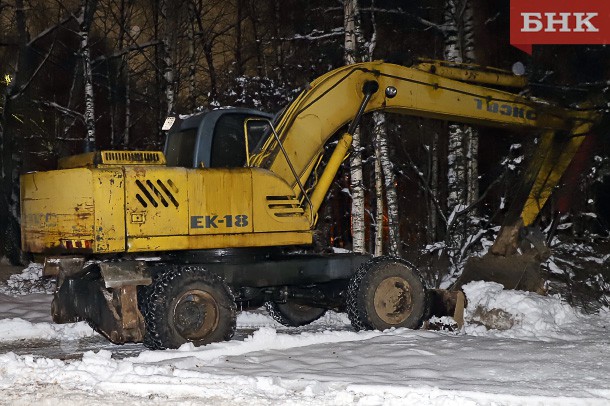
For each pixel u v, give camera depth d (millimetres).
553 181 13820
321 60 21781
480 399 6992
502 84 13500
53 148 26750
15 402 7270
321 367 8461
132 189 10070
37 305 15008
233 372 8180
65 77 28922
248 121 11602
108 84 28750
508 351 9188
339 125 12102
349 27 17766
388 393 7227
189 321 9969
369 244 22953
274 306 13031
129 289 9867
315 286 12352
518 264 13180
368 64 12367
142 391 7488
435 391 7133
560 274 14234
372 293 11328
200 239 10484
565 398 6973
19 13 23172
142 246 10078
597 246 15812
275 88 20781
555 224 14414
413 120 22500
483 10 20203
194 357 8867
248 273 11047
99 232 9844
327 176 11977
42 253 10680
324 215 22109
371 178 22203
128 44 29547
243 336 11531
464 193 19906
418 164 23391
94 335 12016
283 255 11633
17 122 24484
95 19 29750
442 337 10359
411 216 23688
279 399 7117
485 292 12438
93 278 10375
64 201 10172
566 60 18656
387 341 9930
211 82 28250
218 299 10203
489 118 13133
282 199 11180
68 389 7645
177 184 10367
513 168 16875
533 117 13500
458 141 18547
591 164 15969
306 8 23656
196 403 7035
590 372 8078
